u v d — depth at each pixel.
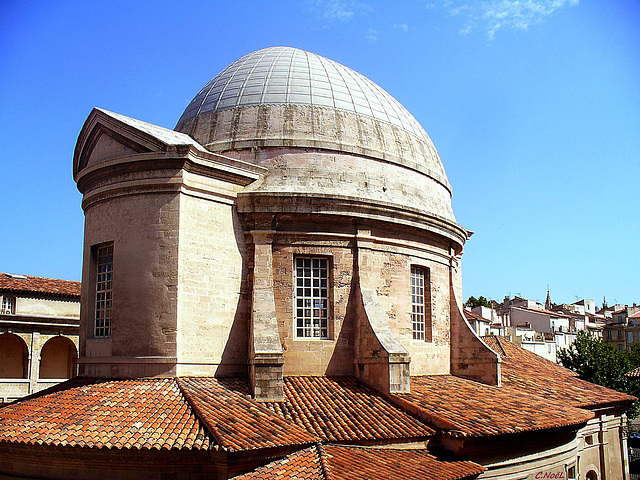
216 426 20.03
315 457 20.22
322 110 30.64
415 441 23.06
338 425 22.59
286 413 22.98
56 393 24.00
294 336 27.28
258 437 20.00
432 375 31.58
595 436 36.38
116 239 25.73
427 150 34.69
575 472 31.00
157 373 23.92
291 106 30.42
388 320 29.16
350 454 21.00
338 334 27.75
